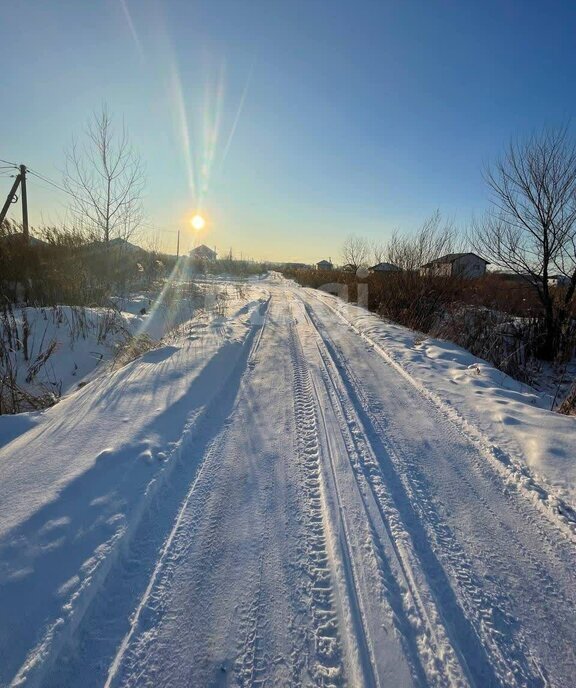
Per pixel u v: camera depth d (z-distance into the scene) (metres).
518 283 13.22
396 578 2.24
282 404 4.78
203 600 2.09
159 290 15.05
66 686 1.67
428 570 2.31
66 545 2.26
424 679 1.71
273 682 1.70
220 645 1.86
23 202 15.07
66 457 3.15
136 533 2.55
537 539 2.62
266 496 2.97
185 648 1.84
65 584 2.03
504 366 8.83
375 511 2.80
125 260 13.91
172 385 4.88
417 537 2.58
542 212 10.29
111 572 2.24
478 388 5.50
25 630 1.78
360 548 2.44
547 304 10.64
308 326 10.28
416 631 1.93
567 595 2.19
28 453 3.19
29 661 1.66
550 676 1.77
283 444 3.77
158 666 1.76
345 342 8.41
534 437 3.90
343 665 1.77
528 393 5.99
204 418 4.30
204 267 32.53
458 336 10.16
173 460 3.34
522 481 3.22
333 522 2.67
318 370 6.17
